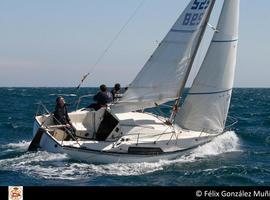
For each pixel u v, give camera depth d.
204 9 32.59
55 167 28.20
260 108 96.62
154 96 32.34
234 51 33.84
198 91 33.75
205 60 33.94
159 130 31.75
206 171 29.16
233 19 33.72
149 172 28.41
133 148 29.56
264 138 45.44
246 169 30.06
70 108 81.06
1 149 34.72
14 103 100.81
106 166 28.80
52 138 29.17
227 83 33.72
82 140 30.98
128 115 33.16
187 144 31.92
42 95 163.38
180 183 26.39
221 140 36.75
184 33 32.38
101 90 32.84
